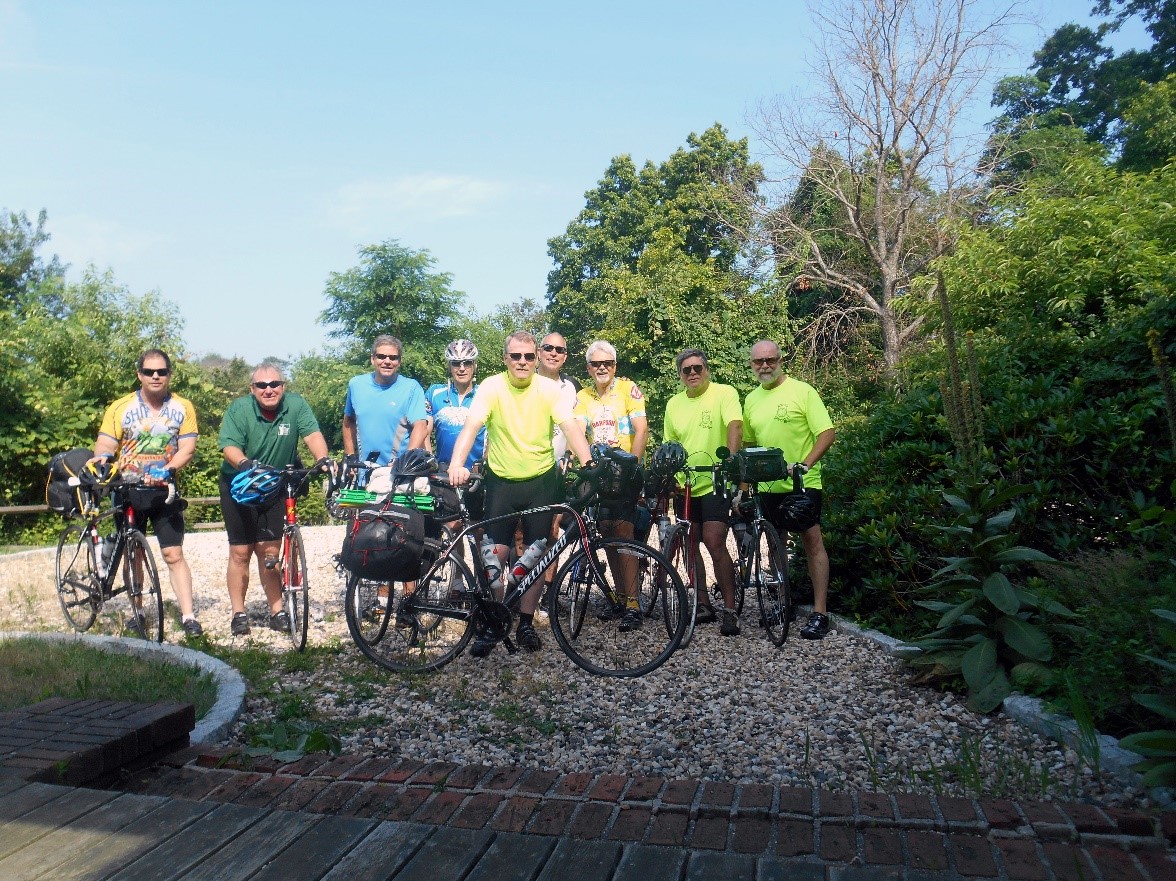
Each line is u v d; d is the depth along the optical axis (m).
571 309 42.50
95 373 18.33
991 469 5.05
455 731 4.42
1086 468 5.79
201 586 9.22
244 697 4.84
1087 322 12.93
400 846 2.68
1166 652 3.93
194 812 2.88
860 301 29.14
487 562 5.64
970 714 4.48
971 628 5.00
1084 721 3.70
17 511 14.33
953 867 2.70
